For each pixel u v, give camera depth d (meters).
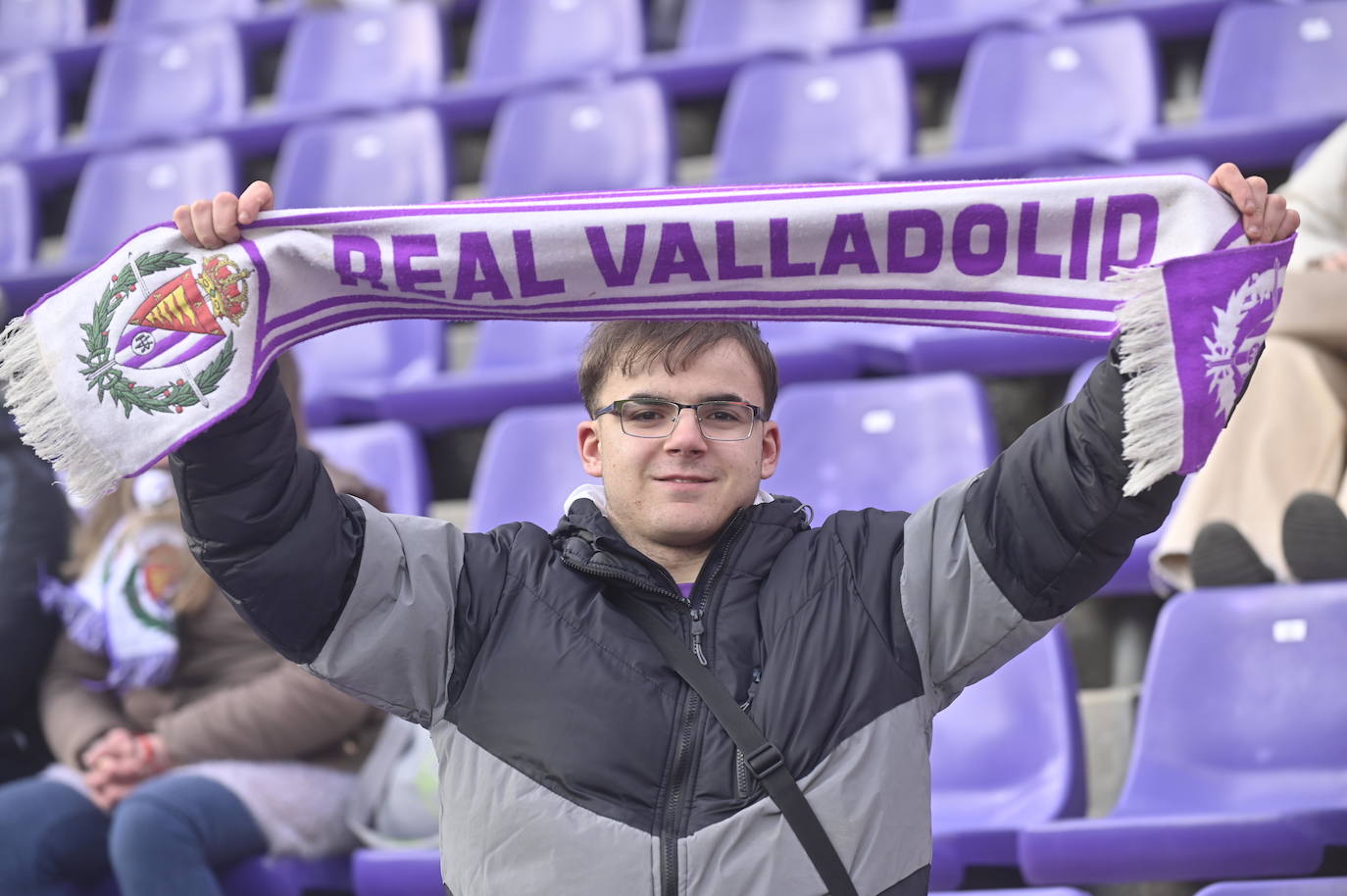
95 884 4.60
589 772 2.48
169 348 2.55
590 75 10.70
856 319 2.75
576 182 9.32
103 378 2.54
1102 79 8.73
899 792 2.50
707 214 2.67
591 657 2.57
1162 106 8.62
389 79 11.23
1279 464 5.29
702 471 2.72
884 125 9.03
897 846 2.48
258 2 12.80
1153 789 4.47
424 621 2.61
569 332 7.94
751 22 10.60
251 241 2.64
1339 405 5.36
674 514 2.71
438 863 4.30
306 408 7.36
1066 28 8.98
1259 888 3.61
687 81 9.86
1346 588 4.59
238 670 4.63
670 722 2.52
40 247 10.73
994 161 7.75
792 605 2.62
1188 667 4.64
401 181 9.64
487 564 2.71
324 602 2.55
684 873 2.42
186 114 11.55
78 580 4.77
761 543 2.73
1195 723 4.56
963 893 3.91
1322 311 5.40
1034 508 2.54
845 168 9.00
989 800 4.74
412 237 2.69
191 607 4.63
